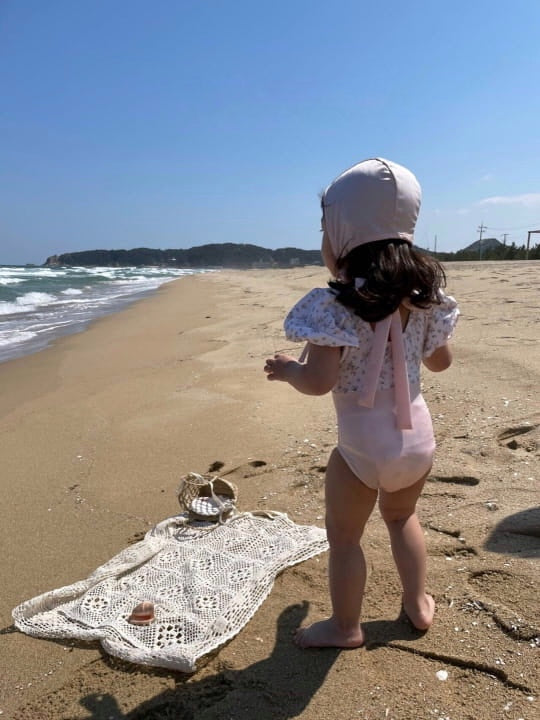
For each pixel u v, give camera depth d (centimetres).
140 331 530
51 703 96
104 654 107
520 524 132
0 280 1605
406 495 105
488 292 534
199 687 97
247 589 119
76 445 212
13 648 109
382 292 90
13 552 142
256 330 453
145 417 239
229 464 186
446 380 242
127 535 148
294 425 216
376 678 96
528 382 226
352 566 101
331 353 93
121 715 93
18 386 321
